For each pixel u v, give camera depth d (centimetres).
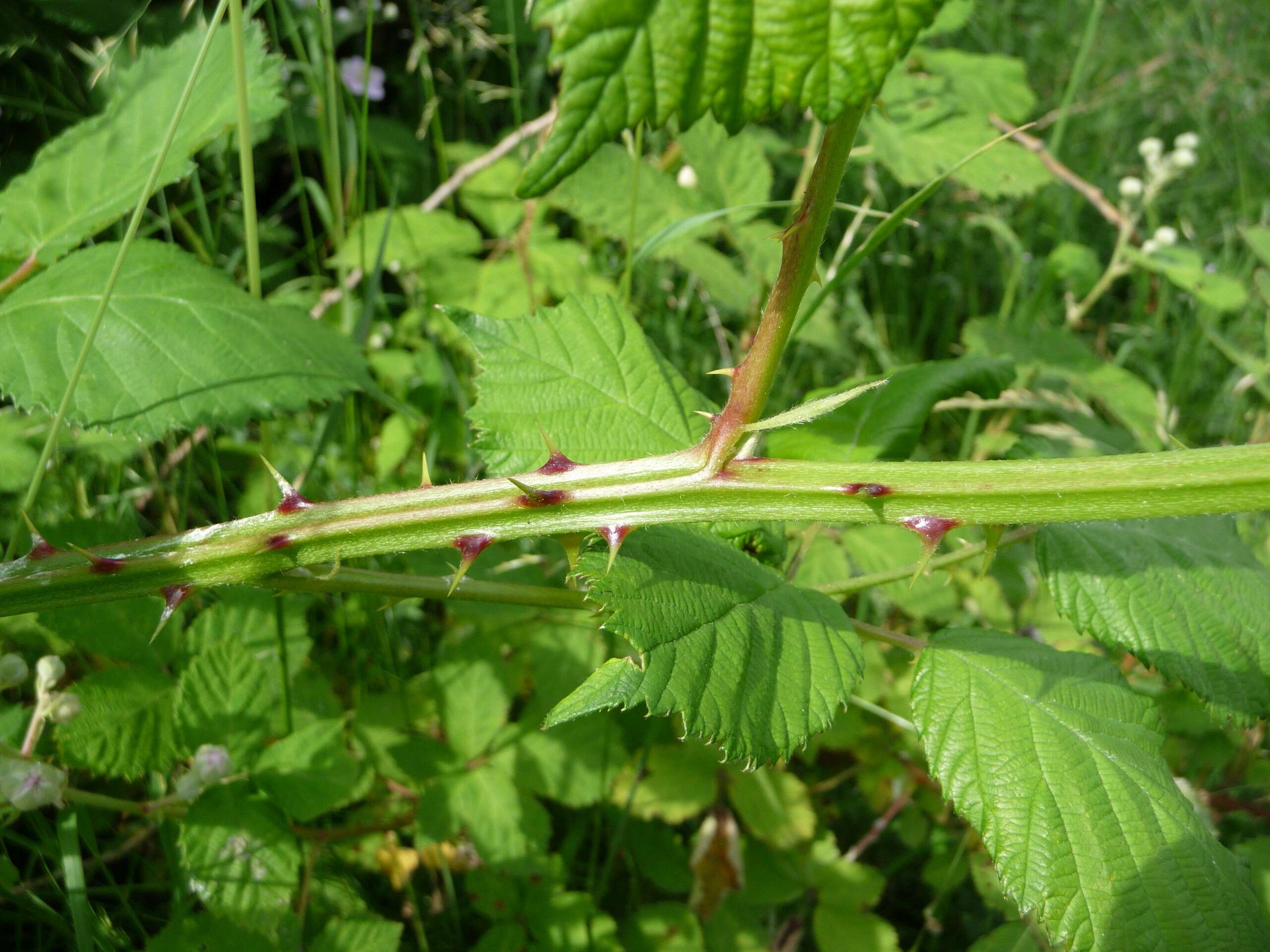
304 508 17
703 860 35
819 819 37
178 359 24
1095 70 78
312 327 27
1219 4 84
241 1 24
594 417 24
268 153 52
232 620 30
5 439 33
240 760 27
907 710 37
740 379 16
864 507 16
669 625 17
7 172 40
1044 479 15
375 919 28
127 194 27
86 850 30
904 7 9
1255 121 76
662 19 8
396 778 32
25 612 17
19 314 24
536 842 32
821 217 14
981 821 18
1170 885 18
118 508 36
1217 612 23
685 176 46
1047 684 20
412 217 47
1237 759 37
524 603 19
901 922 37
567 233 58
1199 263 50
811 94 9
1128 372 50
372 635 37
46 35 42
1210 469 15
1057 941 17
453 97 60
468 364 46
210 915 25
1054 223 68
